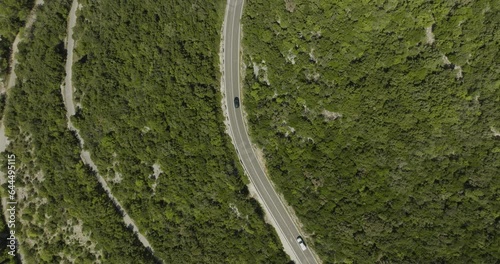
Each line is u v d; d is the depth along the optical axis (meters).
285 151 95.25
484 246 83.00
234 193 97.31
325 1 91.88
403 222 87.81
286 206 96.69
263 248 95.94
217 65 100.06
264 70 97.38
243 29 97.62
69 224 100.94
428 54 87.25
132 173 100.31
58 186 100.00
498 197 83.25
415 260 86.50
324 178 92.50
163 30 99.50
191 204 98.94
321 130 93.25
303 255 95.69
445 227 85.69
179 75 99.06
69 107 103.69
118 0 100.50
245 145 99.25
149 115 99.50
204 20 98.94
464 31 84.94
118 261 98.50
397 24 88.69
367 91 90.50
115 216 99.69
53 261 99.56
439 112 86.69
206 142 98.50
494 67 83.62
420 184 87.62
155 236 99.31
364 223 89.19
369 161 90.19
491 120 84.31
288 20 94.12
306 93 93.75
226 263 96.81
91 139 101.38
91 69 101.25
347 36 91.19
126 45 100.31
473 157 85.19
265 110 96.62
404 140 88.44
